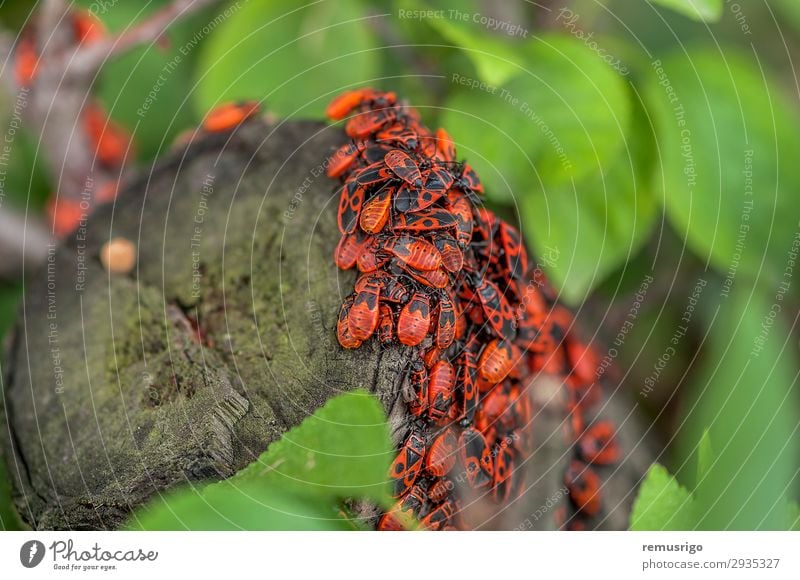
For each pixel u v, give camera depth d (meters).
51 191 0.43
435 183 0.30
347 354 0.31
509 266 0.31
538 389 0.35
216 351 0.32
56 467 0.32
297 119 0.34
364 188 0.31
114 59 0.41
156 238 0.33
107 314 0.33
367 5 0.38
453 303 0.30
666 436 0.40
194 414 0.31
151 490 0.31
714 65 0.37
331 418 0.30
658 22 0.42
